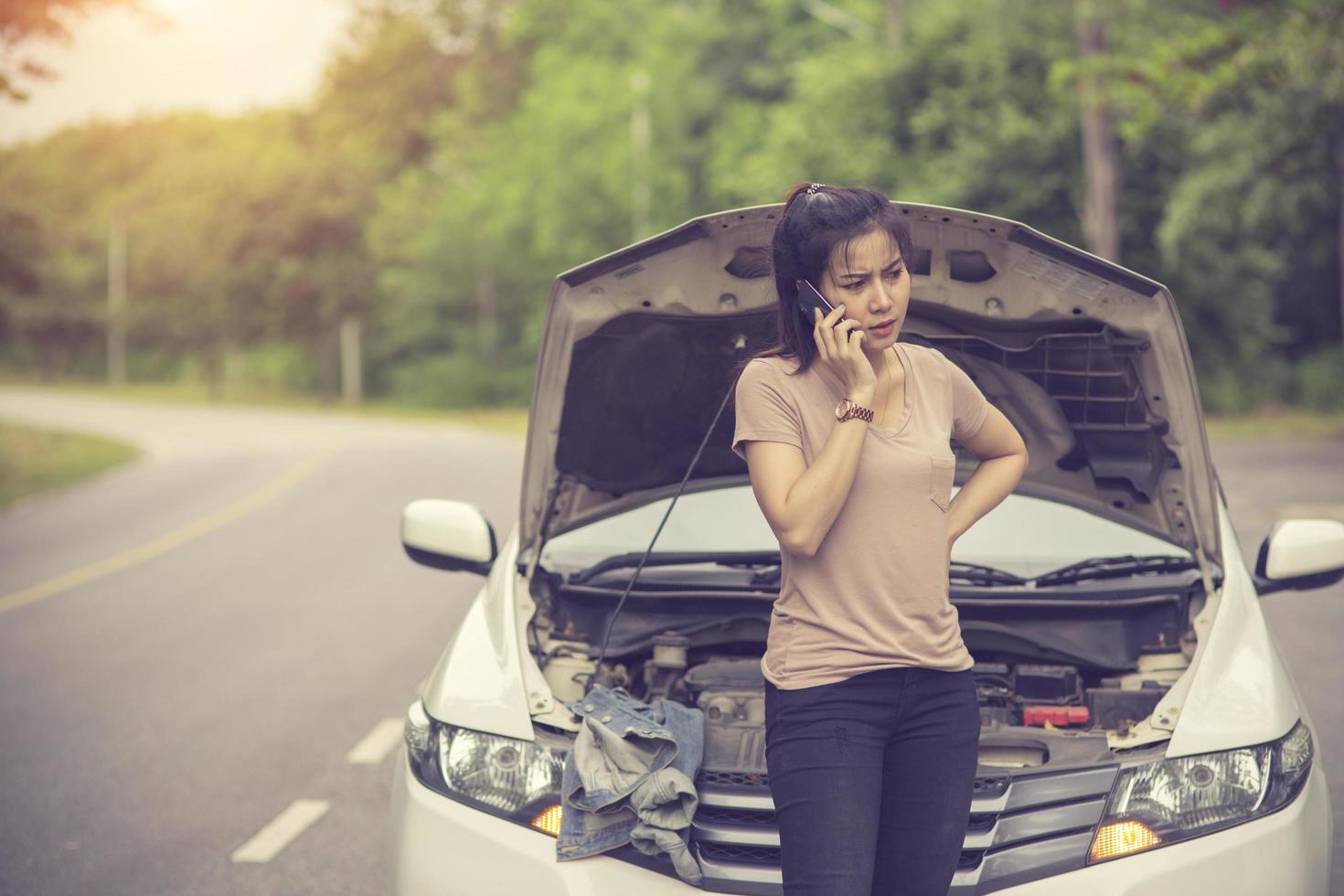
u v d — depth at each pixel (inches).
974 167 1272.1
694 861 114.0
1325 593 367.2
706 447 163.8
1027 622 147.9
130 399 2824.8
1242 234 1225.4
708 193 1904.5
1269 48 737.0
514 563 161.6
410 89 3085.6
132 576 488.4
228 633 369.7
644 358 150.0
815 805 99.0
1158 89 776.9
